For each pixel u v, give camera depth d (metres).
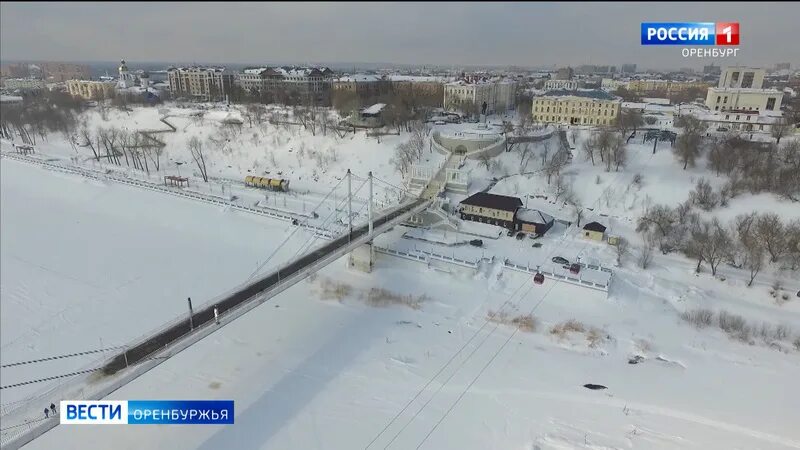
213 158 139.50
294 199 107.06
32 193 116.06
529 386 51.66
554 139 122.06
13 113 182.50
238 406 49.34
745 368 54.16
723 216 82.44
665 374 53.38
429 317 64.31
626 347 57.97
